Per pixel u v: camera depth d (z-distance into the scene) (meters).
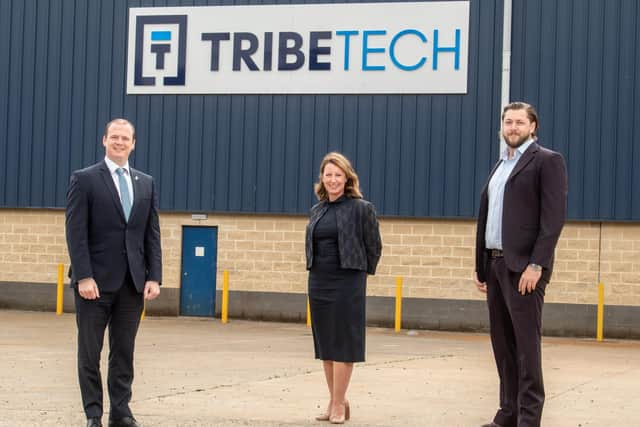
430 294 21.83
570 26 21.33
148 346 16.33
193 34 23.28
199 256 23.05
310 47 22.66
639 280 20.91
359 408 9.80
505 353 8.08
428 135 21.98
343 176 8.98
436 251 21.84
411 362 14.45
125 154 8.23
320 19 22.66
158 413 9.22
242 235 22.83
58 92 23.83
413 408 9.84
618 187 21.03
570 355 16.80
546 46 21.41
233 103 23.02
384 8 22.31
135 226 8.16
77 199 8.02
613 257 21.03
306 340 18.19
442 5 22.02
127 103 23.53
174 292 23.03
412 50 22.14
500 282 7.88
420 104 22.06
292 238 22.58
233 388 11.04
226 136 23.00
